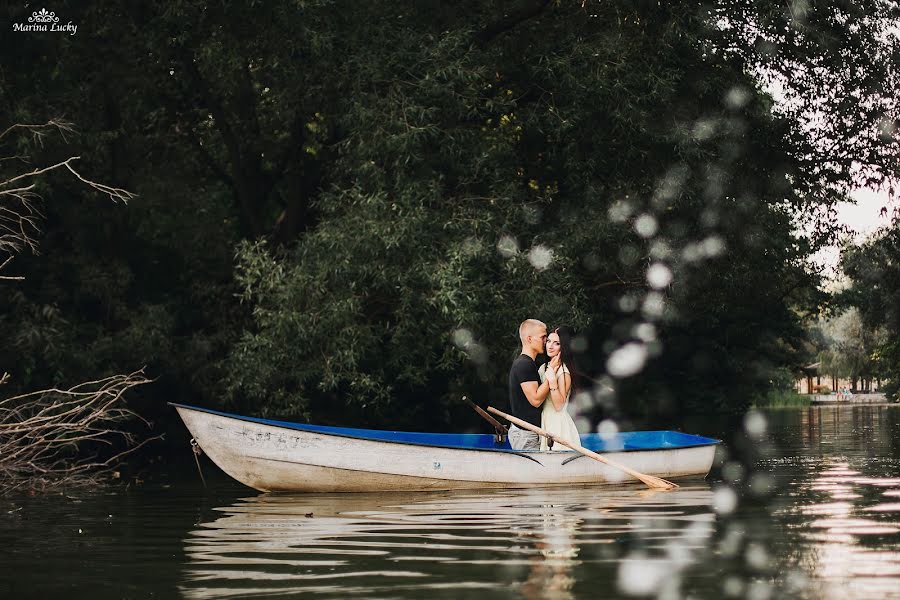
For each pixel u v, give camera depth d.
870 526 6.30
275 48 13.73
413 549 5.62
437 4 14.23
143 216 15.85
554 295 12.90
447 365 13.29
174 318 14.97
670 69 13.64
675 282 14.66
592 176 14.40
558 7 14.91
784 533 6.04
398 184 12.67
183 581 4.86
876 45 16.38
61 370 13.34
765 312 29.47
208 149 17.69
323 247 12.72
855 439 15.80
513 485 8.73
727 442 15.09
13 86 13.79
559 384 9.04
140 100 15.50
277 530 6.49
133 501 8.49
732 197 15.33
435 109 12.77
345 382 15.55
